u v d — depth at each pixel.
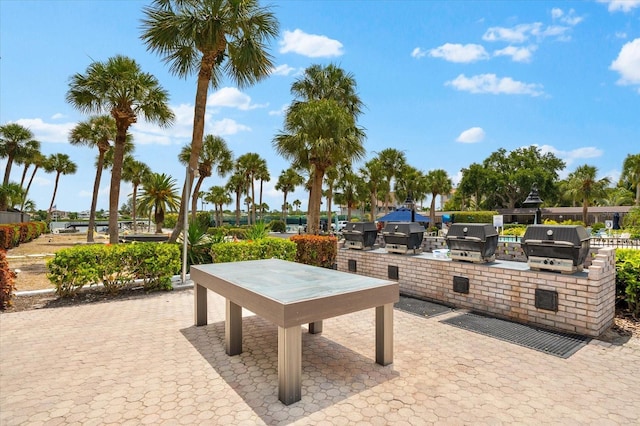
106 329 4.01
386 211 31.95
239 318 3.24
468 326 4.02
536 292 4.00
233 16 7.62
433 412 2.21
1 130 25.59
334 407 2.28
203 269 3.89
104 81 10.00
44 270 8.41
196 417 2.17
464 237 4.80
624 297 4.26
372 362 3.03
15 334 3.81
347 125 11.50
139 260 5.89
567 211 35.94
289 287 2.82
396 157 27.11
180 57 8.68
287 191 38.38
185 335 3.80
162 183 25.62
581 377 2.71
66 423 2.11
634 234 15.86
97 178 17.56
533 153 41.19
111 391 2.53
